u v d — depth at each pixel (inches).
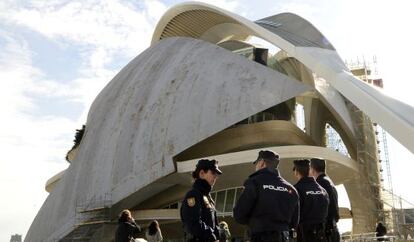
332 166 978.1
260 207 223.3
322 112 1198.3
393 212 1079.0
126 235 379.9
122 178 1117.1
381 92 762.2
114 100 1360.7
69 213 1204.5
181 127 1062.4
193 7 1289.4
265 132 1045.2
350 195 1191.6
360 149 1092.5
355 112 1126.4
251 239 226.2
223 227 484.7
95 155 1254.9
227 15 1170.6
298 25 1119.0
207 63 1156.5
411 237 1024.2
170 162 1031.0
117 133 1221.1
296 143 1069.1
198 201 230.2
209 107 1047.6
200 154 1082.7
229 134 1066.1
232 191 1046.4
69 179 1312.7
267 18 1254.9
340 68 890.1
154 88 1219.9
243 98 1017.5
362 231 1154.0
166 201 1128.2
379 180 1217.4
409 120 642.2
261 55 1182.9
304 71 1108.5
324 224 272.1
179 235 1176.2
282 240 222.2
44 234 1257.4
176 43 1353.3
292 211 230.2
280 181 232.1
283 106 1139.9
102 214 1119.6
